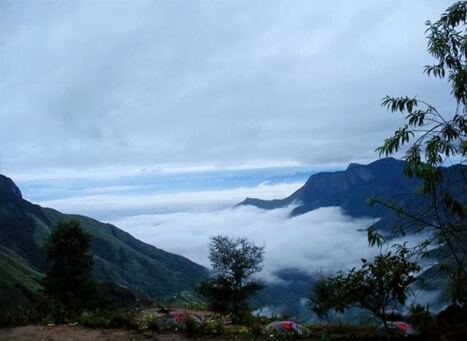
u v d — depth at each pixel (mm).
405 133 5105
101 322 8625
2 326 9281
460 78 5098
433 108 5141
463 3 5340
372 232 5188
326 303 5891
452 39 5418
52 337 7871
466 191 4730
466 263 4734
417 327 5922
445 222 4781
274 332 7035
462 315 5656
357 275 5438
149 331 7746
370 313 6176
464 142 4824
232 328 8992
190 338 7133
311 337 6656
